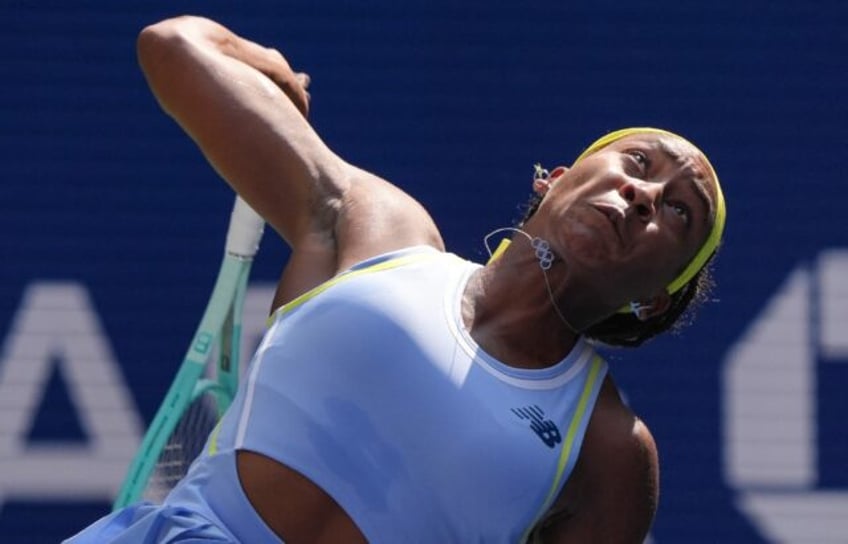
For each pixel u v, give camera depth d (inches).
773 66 1107.9
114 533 469.7
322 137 1093.8
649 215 477.7
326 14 1099.3
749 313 1094.4
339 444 450.0
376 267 474.9
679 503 1085.1
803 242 1098.7
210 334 559.8
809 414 1085.8
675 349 1092.5
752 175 1103.6
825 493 1081.4
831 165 1103.0
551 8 1106.1
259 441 455.2
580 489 471.8
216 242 1091.9
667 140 497.7
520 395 461.7
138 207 1091.3
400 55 1100.5
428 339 458.0
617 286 483.2
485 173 1099.3
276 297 495.5
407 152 1098.1
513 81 1103.0
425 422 449.7
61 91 1094.4
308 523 453.1
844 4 1109.1
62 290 1080.2
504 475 449.7
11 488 1058.7
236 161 501.0
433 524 449.7
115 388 1074.7
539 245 481.7
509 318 477.1
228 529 454.0
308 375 457.1
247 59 527.5
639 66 1106.1
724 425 1088.2
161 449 550.3
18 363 1070.4
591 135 1103.0
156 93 518.0
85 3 1098.7
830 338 1091.3
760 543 1080.8
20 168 1087.6
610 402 480.7
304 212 498.6
